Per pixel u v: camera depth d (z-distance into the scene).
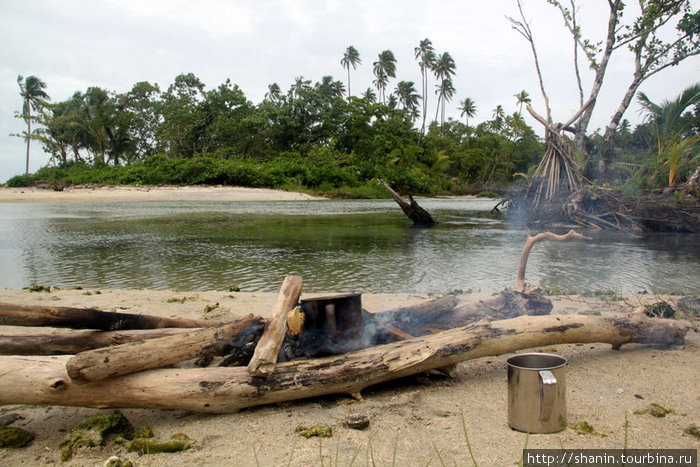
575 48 23.62
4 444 2.56
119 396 2.73
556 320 3.62
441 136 84.12
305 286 7.52
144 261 9.98
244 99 61.25
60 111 57.59
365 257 10.57
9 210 24.94
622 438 2.53
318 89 74.12
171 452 2.48
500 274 8.51
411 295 6.46
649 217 17.14
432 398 3.08
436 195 57.91
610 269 8.99
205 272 8.79
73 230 15.88
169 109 59.06
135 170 45.25
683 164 20.34
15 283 7.84
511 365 2.66
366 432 2.63
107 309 5.47
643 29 22.16
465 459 2.33
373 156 57.44
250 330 3.19
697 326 4.65
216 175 44.91
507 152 72.06
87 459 2.43
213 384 2.80
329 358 3.04
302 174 49.72
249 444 2.53
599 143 24.12
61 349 3.30
